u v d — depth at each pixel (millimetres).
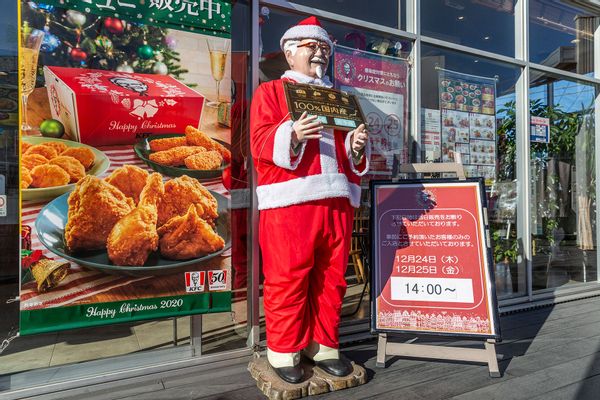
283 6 2637
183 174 2158
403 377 2162
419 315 2266
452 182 2408
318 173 1996
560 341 2721
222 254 2250
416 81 3170
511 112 3764
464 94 3490
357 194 2209
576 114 4289
